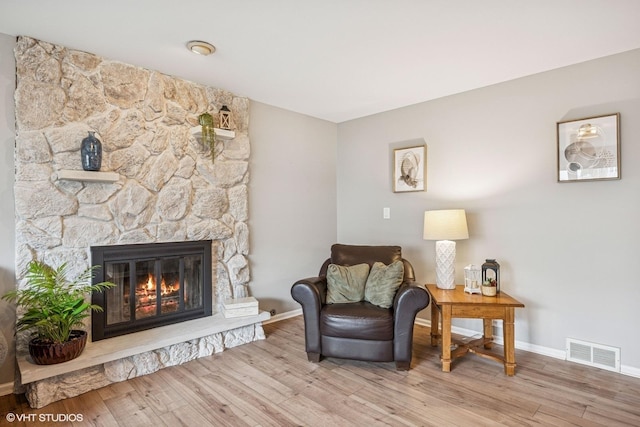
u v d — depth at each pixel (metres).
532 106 2.90
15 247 2.24
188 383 2.37
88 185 2.49
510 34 2.24
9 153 2.22
